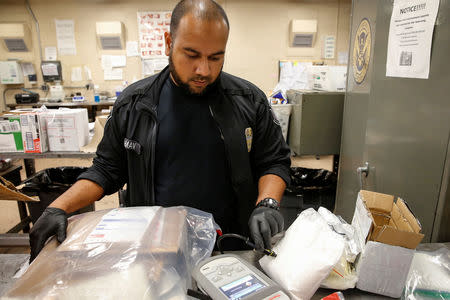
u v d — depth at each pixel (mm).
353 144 2012
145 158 1059
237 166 1074
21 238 2193
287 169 1149
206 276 646
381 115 1493
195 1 833
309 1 4730
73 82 4891
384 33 1464
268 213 851
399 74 1325
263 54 4910
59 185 2307
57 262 619
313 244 687
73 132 2195
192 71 883
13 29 4562
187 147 1058
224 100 1076
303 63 4180
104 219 753
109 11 4691
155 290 567
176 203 1073
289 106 2633
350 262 733
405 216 750
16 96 4352
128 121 1079
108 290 557
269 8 4754
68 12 4664
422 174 1177
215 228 847
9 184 932
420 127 1185
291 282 647
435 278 750
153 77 1123
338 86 2586
